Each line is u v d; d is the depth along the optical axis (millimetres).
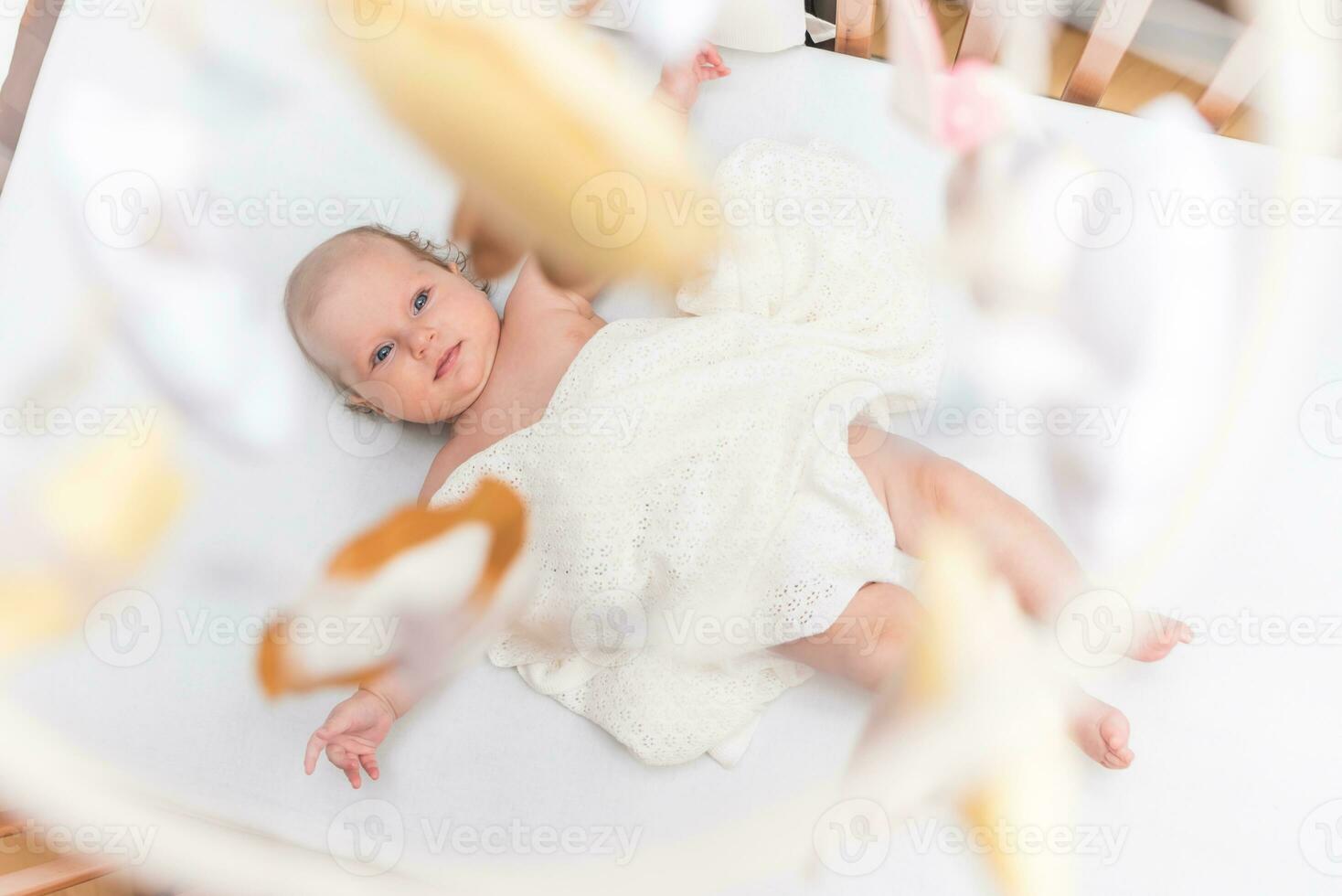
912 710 1013
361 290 1146
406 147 1295
